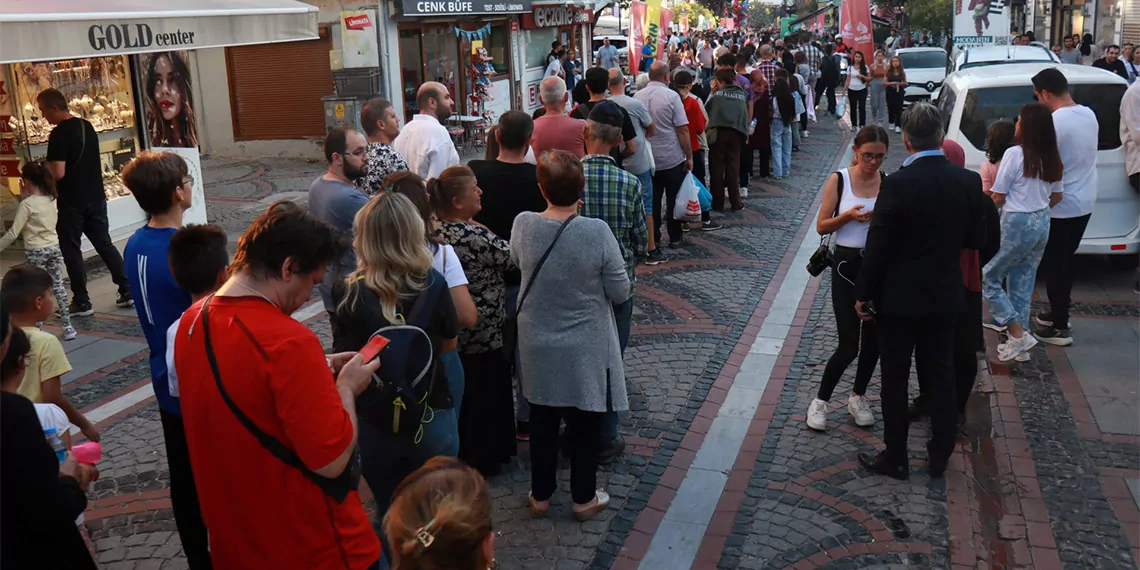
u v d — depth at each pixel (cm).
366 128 560
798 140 1572
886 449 470
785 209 1130
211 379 242
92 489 481
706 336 691
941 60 2239
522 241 410
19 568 216
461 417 472
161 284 352
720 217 1094
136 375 643
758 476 480
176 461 362
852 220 479
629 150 774
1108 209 739
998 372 599
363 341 322
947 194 426
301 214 251
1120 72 1597
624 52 3450
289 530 246
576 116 768
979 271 488
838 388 590
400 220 321
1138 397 554
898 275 439
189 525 368
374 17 1538
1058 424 525
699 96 1330
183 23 730
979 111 789
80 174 742
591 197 495
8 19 584
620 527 434
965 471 476
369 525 268
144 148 1027
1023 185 575
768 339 690
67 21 626
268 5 852
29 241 698
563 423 544
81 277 764
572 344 406
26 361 393
